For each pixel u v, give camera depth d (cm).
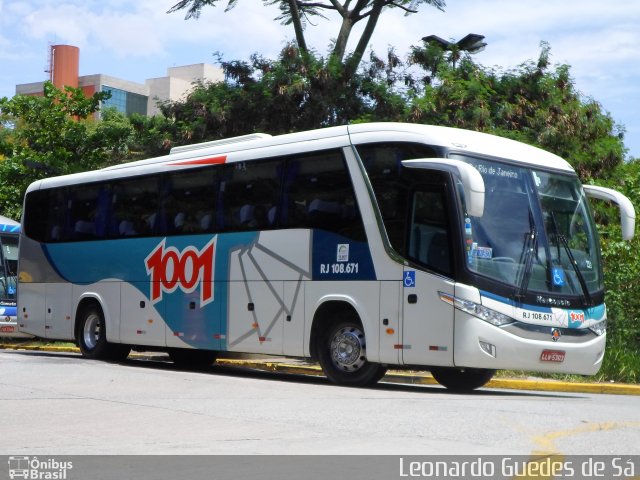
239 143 1795
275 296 1661
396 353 1470
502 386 1781
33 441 926
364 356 1534
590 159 2445
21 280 2280
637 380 1845
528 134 2434
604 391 1730
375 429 1002
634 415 1170
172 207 1902
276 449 880
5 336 2995
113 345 2066
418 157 1473
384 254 1495
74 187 2164
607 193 1600
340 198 1570
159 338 1895
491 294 1420
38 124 3484
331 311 1588
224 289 1761
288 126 2630
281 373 2008
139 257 1959
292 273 1633
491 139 1545
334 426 1023
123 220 2019
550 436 969
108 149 3469
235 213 1758
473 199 1364
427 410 1160
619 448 902
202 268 1809
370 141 1538
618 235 2227
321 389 1441
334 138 1597
